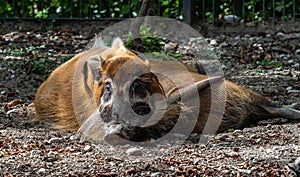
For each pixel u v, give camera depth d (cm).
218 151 765
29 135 861
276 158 718
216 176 665
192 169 682
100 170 687
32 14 1848
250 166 693
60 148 789
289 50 1509
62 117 916
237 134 844
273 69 1338
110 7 1834
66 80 942
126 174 673
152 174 670
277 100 1072
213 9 1736
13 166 703
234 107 901
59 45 1528
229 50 1518
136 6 1791
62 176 670
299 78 1227
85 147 785
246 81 1225
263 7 1744
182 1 1772
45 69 1277
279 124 905
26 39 1578
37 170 688
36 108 955
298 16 1805
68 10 1839
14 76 1238
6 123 927
